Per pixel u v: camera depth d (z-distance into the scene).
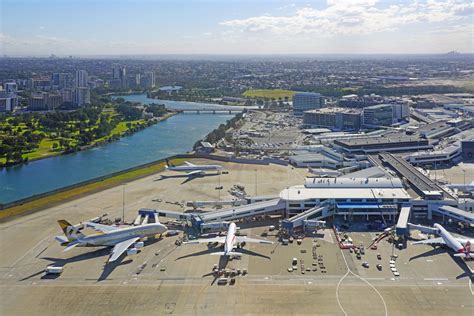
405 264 169.00
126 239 187.00
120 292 151.62
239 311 139.25
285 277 159.88
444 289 150.62
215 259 175.38
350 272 163.25
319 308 140.25
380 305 141.62
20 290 154.00
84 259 177.62
